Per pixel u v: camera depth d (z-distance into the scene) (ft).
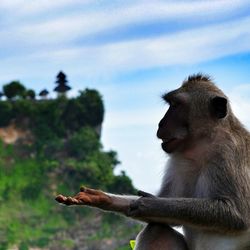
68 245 392.27
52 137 452.76
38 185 428.15
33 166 442.91
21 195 427.74
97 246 383.86
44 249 392.27
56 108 459.32
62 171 435.94
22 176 436.76
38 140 452.76
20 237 396.78
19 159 447.01
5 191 425.28
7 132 455.63
